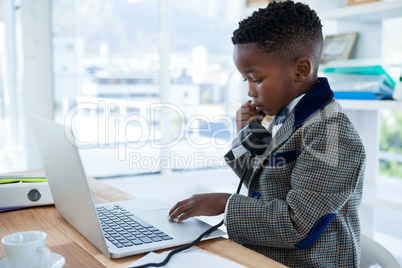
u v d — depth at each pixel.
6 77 2.38
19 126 2.39
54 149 0.82
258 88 1.01
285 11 0.97
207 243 0.81
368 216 1.93
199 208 0.93
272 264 0.72
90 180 1.38
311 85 1.04
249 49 0.98
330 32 2.11
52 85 2.42
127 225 0.88
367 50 1.91
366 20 1.90
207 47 2.92
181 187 2.86
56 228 0.90
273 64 0.97
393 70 1.81
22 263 0.60
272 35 0.95
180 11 2.82
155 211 0.99
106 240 0.79
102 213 0.97
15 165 2.41
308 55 1.00
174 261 0.71
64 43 2.44
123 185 2.65
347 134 0.89
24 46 2.31
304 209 0.84
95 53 2.57
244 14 2.16
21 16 2.29
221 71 2.95
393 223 2.19
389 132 2.13
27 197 1.05
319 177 0.86
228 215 0.88
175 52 2.84
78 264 0.70
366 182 1.98
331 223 0.90
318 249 0.89
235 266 0.69
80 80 2.52
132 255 0.74
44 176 1.19
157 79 2.81
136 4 2.67
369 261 0.92
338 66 1.83
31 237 0.65
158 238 0.81
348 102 1.75
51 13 2.38
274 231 0.85
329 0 1.98
